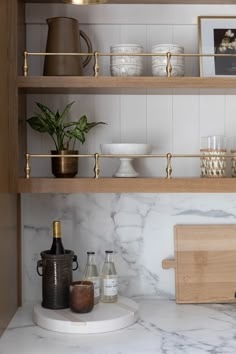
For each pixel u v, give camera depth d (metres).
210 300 1.85
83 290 1.62
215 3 1.84
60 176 1.70
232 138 1.86
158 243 1.90
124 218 1.90
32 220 1.88
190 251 1.87
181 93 1.85
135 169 1.89
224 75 1.78
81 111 1.87
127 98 1.88
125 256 1.90
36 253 1.88
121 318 1.58
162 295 1.90
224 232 1.88
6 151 1.59
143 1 1.83
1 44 1.51
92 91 1.79
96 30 1.87
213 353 1.38
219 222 1.90
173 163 1.89
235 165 1.73
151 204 1.90
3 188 1.54
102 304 1.74
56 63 1.67
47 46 1.71
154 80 1.65
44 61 1.75
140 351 1.40
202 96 1.89
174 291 1.90
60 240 1.72
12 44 1.61
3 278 1.54
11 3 1.60
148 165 1.89
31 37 1.86
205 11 1.86
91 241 1.89
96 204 1.89
